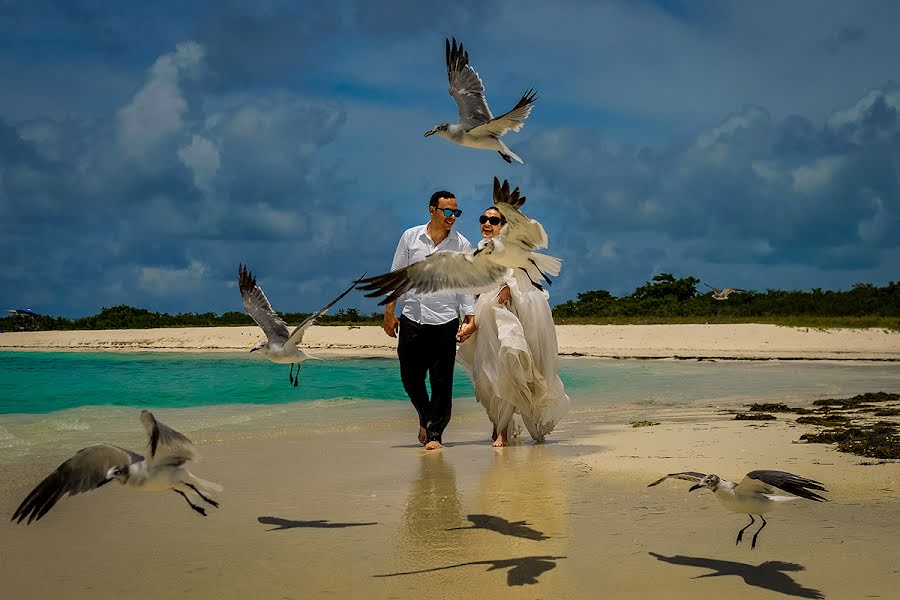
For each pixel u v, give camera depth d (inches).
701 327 1425.9
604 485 291.6
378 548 219.8
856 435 378.3
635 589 184.7
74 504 269.9
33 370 959.0
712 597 178.9
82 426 462.6
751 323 1496.1
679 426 438.3
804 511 247.3
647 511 253.1
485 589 186.5
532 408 398.6
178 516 254.8
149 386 762.8
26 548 221.1
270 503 271.1
